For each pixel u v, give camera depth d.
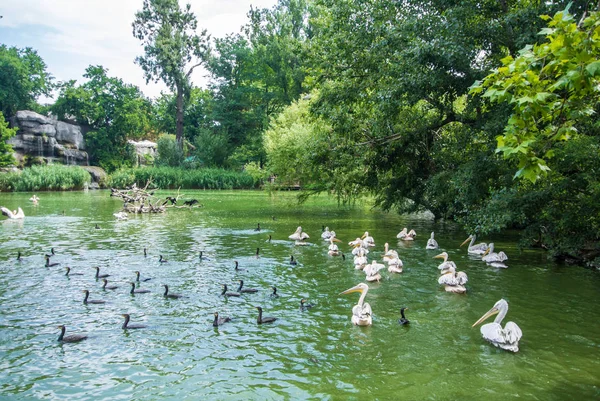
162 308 15.94
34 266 22.16
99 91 112.19
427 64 24.75
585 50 8.33
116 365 11.59
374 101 28.12
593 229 21.48
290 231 34.06
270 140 60.38
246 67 103.75
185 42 103.50
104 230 34.75
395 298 17.02
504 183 24.48
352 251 24.64
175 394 10.19
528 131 9.62
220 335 13.52
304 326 14.23
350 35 29.25
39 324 14.38
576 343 12.88
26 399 9.95
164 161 103.56
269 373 11.16
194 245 28.06
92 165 108.94
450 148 30.39
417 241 29.64
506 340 12.46
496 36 23.50
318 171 39.47
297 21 90.94
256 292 17.81
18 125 94.94
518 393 10.19
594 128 19.98
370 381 10.75
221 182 93.88
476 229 23.84
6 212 41.84
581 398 9.96
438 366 11.50
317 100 33.56
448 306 16.06
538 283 18.97
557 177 21.27
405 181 34.94
